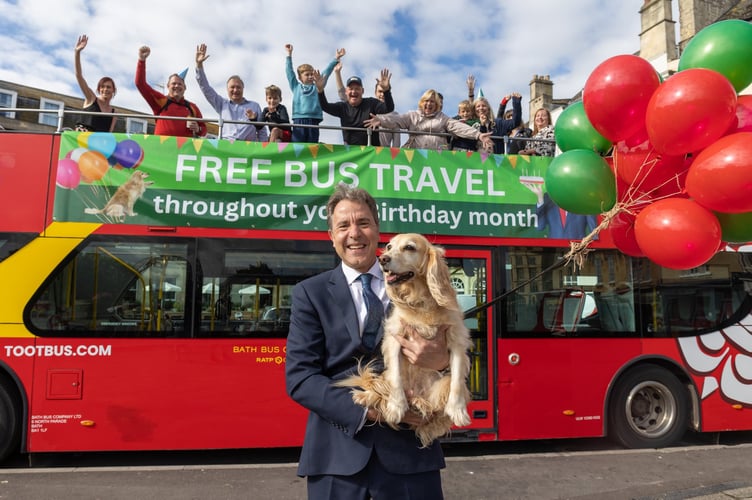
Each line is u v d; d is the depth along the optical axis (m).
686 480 5.12
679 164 3.59
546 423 5.88
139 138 5.61
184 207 5.56
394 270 2.20
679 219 3.30
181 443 5.25
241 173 5.72
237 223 5.63
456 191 6.11
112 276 5.35
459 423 2.11
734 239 3.62
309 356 2.07
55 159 5.42
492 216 6.12
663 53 16.34
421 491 2.00
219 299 5.48
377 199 5.93
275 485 5.00
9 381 5.19
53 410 5.10
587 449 6.32
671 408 6.25
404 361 2.30
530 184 6.29
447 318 2.26
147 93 6.68
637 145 3.66
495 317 5.94
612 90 3.43
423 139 6.86
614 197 4.00
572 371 6.00
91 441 5.12
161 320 5.37
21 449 5.04
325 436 2.04
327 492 1.97
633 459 5.84
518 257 6.11
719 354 6.34
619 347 6.14
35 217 5.31
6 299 5.14
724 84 3.09
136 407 5.21
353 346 2.11
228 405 5.36
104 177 5.46
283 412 5.43
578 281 6.20
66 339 5.18
